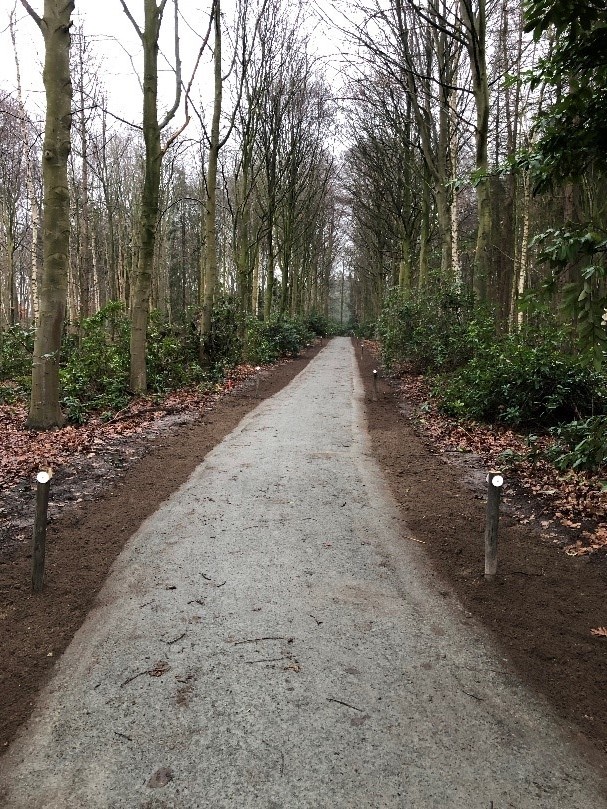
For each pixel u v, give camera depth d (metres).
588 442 4.70
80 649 3.40
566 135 3.41
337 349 32.66
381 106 20.25
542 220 18.11
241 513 5.69
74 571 4.40
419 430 9.77
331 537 5.12
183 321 18.88
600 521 5.34
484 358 11.04
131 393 12.20
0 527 5.22
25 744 2.66
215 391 14.04
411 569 4.51
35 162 22.89
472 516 5.63
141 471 7.07
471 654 3.39
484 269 14.27
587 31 3.01
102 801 2.35
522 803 2.35
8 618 3.74
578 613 3.85
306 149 26.11
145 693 3.01
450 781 2.46
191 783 2.43
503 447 8.30
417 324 16.88
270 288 26.64
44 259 9.07
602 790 2.42
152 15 11.58
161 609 3.87
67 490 6.27
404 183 22.97
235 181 22.20
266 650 3.40
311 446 8.49
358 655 3.36
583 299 3.02
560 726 2.80
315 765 2.53
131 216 32.69
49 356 9.20
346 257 62.25
